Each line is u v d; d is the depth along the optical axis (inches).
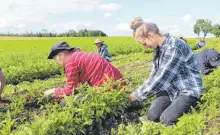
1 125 101.5
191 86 98.7
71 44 796.0
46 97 117.9
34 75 264.2
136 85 137.5
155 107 103.0
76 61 108.7
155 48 98.0
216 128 85.9
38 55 419.2
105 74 110.0
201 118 87.0
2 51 599.5
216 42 510.3
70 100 100.5
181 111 96.6
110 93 106.3
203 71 167.0
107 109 103.3
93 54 113.0
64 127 91.3
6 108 119.8
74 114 99.5
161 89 98.7
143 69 252.8
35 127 86.1
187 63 98.2
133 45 554.6
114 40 964.6
